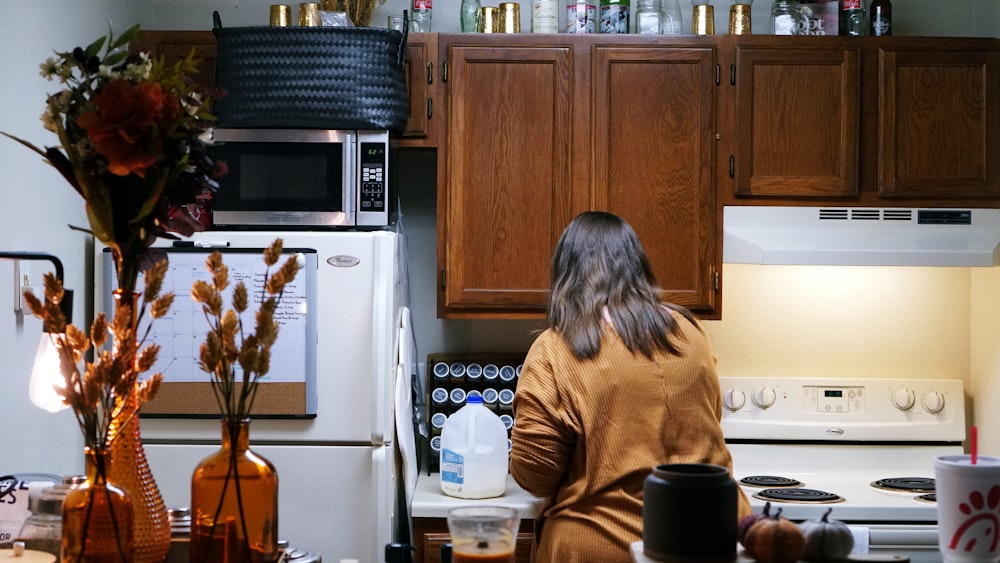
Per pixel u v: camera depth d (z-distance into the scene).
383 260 2.72
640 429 2.14
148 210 1.57
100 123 1.49
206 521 1.51
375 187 2.87
